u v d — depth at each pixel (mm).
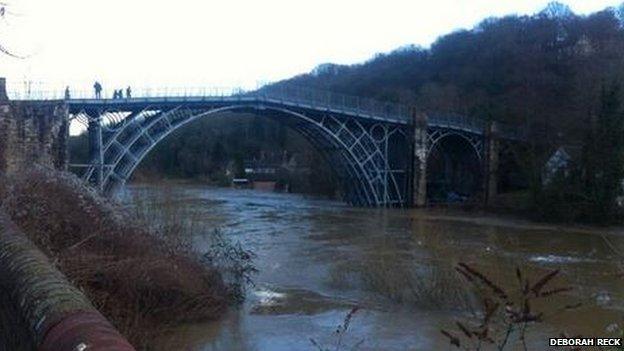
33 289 5504
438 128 74188
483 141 78812
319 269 27047
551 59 104312
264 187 104562
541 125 80938
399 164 74062
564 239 45031
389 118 69562
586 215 56281
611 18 117188
